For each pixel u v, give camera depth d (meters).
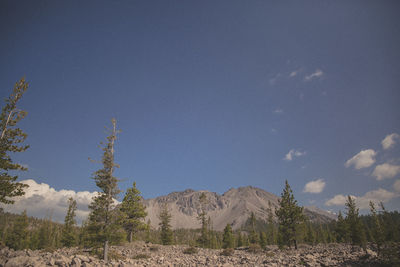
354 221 53.03
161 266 23.23
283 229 45.53
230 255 35.31
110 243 28.05
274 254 37.09
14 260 17.78
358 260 25.20
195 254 36.16
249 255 35.03
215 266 23.22
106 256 26.61
